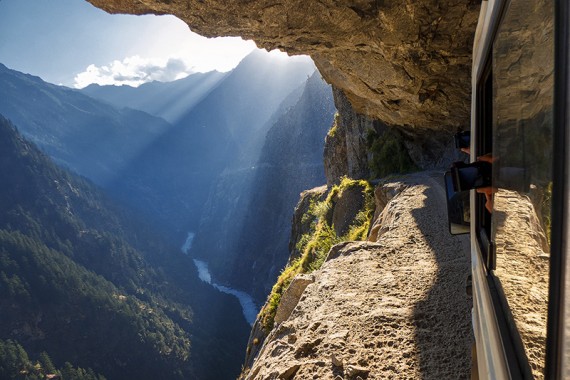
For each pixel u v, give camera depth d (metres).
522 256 1.39
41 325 146.75
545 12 1.07
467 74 16.34
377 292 6.20
